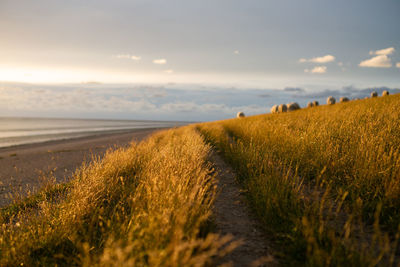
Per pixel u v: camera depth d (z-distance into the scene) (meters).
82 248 2.52
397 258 2.15
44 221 3.50
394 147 4.16
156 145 9.45
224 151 8.02
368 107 10.82
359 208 2.83
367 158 3.83
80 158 14.04
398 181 2.90
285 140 6.41
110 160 5.88
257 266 2.22
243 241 2.69
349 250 2.17
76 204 3.56
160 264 1.84
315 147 5.08
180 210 2.53
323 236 2.45
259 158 5.12
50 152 17.91
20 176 9.83
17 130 58.75
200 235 2.55
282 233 2.73
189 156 5.20
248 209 3.56
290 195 3.40
